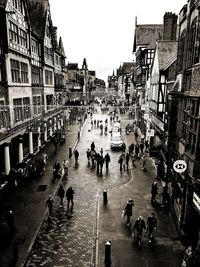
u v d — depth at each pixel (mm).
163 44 22297
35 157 23984
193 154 10492
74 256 10578
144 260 10234
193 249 10789
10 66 19016
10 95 19031
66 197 15992
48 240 11680
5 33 17703
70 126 42938
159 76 20406
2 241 11383
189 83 11859
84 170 21344
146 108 29359
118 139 28922
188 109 11438
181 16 13836
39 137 26156
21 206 14758
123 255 10547
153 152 23297
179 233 11820
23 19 21812
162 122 18781
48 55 31219
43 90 28859
